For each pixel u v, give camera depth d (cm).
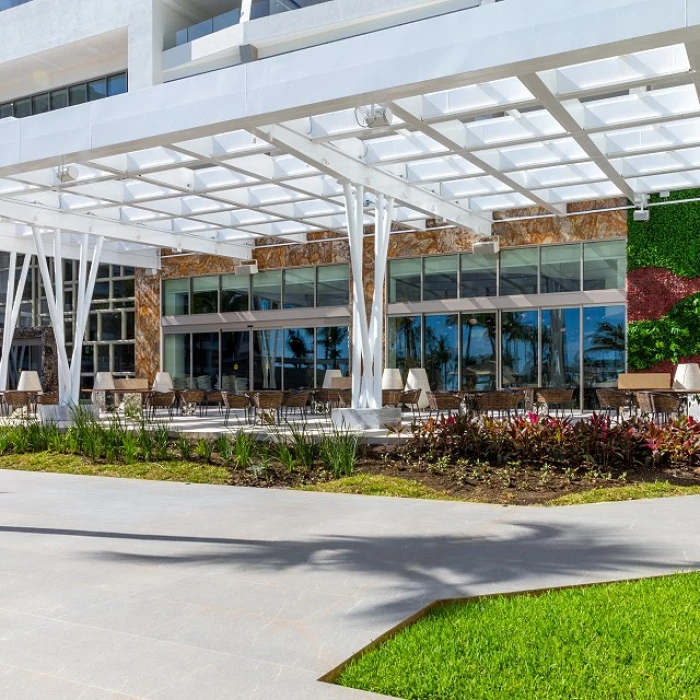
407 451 1020
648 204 1617
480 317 1964
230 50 2341
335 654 360
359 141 1287
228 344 2347
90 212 1666
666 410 1306
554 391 1603
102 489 902
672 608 417
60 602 451
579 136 1096
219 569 524
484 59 800
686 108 1001
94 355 2628
